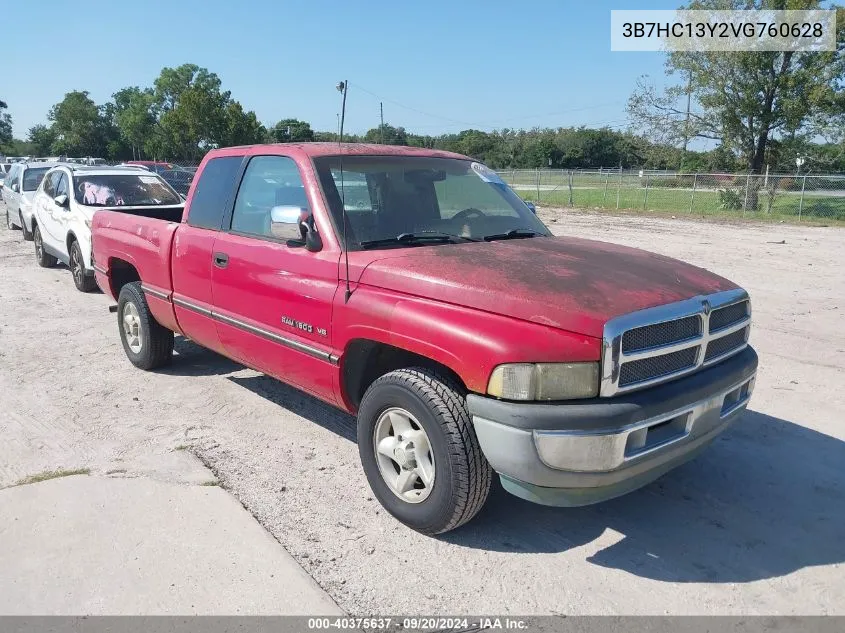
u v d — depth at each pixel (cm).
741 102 2809
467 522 361
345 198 421
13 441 476
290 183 441
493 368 314
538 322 312
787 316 858
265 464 446
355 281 382
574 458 305
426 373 349
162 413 532
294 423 515
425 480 353
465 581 326
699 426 342
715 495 411
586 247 426
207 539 357
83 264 984
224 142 5859
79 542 353
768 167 2808
